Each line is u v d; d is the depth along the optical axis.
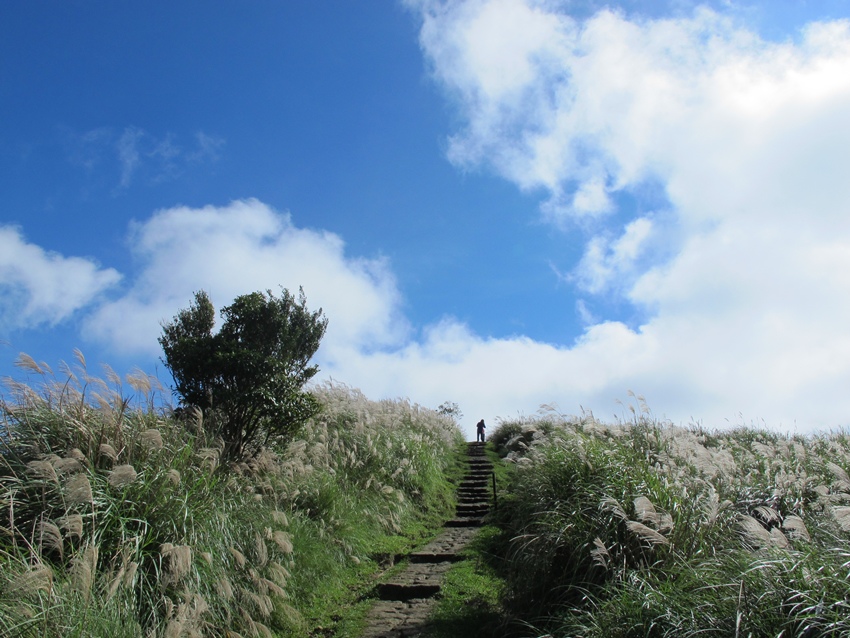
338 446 10.70
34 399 6.20
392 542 9.32
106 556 5.02
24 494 5.29
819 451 10.22
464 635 5.85
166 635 4.33
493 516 10.12
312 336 9.82
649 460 7.61
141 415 6.86
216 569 5.64
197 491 6.20
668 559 5.23
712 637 3.82
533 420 19.67
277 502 7.51
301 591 6.78
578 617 4.84
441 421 21.42
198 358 8.23
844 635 3.35
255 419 8.39
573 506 6.28
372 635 5.99
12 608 3.89
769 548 4.48
